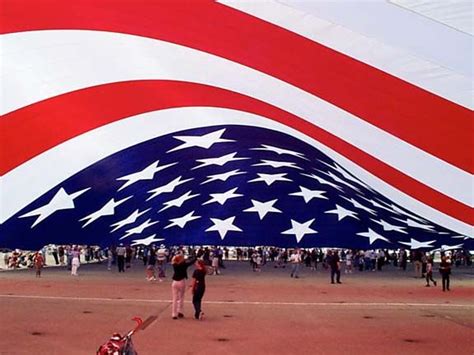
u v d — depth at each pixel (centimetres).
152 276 2461
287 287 2239
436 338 1160
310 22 318
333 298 1858
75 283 2291
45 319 1331
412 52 308
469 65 299
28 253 3400
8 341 1075
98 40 329
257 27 332
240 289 2131
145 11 328
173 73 340
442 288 2278
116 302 1656
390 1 298
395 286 2367
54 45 323
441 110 319
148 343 1074
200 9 328
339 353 1011
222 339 1124
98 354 559
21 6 315
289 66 335
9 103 313
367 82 326
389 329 1261
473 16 288
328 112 339
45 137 318
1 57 318
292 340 1122
